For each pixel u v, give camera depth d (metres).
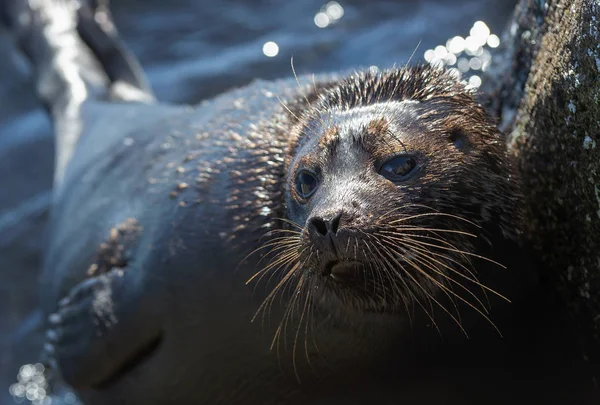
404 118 8.93
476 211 8.87
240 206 10.12
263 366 10.37
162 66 20.39
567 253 9.28
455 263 8.84
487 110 9.62
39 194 18.36
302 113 9.98
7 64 21.47
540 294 9.81
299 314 9.71
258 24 21.17
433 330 9.34
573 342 9.59
